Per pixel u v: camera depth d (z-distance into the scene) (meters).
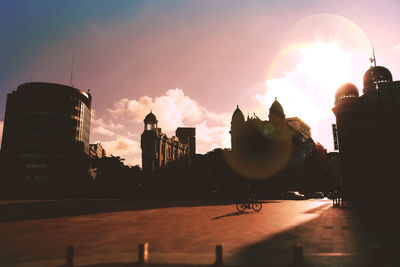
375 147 33.06
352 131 35.78
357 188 34.06
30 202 40.12
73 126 82.06
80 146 81.88
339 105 37.09
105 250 8.09
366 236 9.88
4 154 77.19
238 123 73.69
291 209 22.25
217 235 10.38
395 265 6.21
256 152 64.50
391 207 20.12
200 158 81.31
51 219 16.28
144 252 6.59
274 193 58.59
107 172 70.69
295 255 5.96
